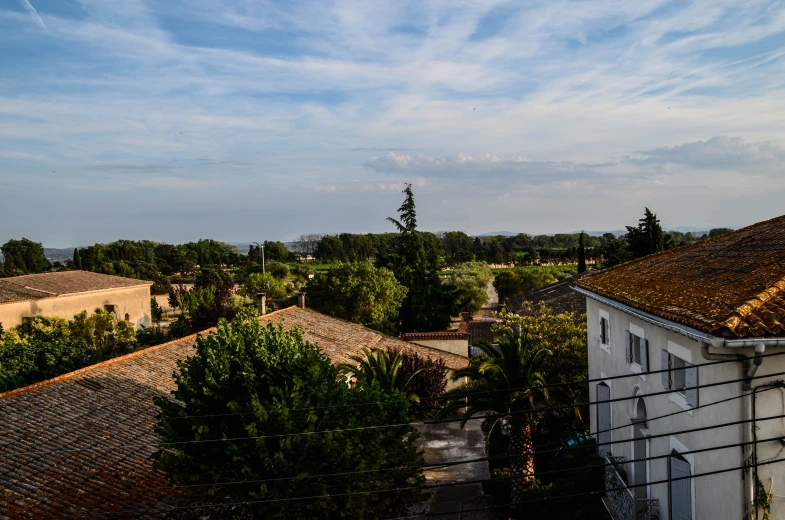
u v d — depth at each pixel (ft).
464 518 68.85
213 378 48.60
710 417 37.93
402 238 201.05
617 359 61.57
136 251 390.21
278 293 222.07
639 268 65.82
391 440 52.44
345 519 47.24
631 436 56.34
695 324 35.81
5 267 333.01
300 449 45.21
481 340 76.43
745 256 48.24
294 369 52.01
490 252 479.00
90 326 138.62
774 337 32.63
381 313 166.40
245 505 45.91
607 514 56.65
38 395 60.23
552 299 148.25
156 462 45.78
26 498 42.78
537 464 78.48
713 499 37.81
